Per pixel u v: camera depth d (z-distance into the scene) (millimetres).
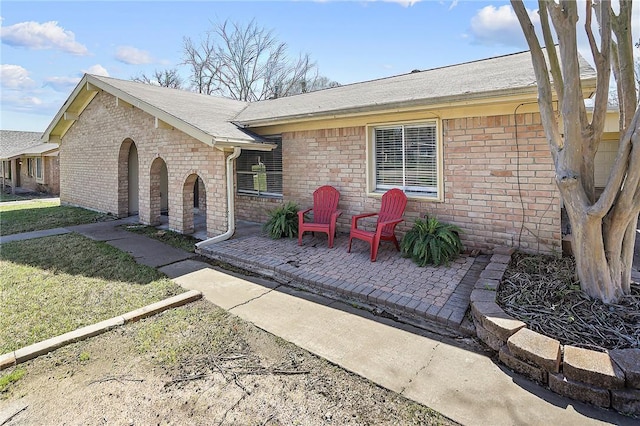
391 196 6340
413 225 6391
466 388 2660
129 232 8562
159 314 4027
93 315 4008
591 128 3414
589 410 2418
